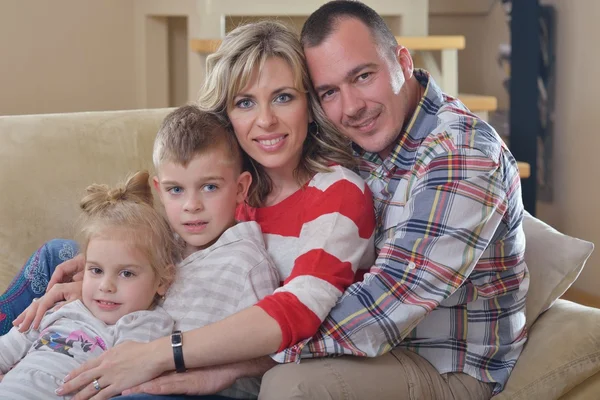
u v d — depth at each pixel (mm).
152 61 3555
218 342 1382
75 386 1409
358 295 1424
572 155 3281
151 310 1562
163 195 1582
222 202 1560
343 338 1400
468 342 1537
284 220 1604
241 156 1617
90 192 1651
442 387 1499
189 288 1543
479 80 3836
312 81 1584
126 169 1975
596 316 1551
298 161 1610
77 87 3475
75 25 3430
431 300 1409
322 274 1428
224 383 1436
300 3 2891
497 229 1497
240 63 1522
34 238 1874
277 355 1396
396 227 1523
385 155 1654
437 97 1601
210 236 1569
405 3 2971
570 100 3275
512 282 1541
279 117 1542
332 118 1599
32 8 3332
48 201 1894
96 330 1524
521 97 3275
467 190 1418
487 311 1534
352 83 1557
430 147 1509
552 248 1651
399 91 1588
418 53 2996
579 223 3260
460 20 3793
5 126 1917
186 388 1405
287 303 1394
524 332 1572
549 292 1617
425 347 1538
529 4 3227
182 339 1400
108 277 1538
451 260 1412
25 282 1754
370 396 1392
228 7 2836
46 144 1922
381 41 1564
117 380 1398
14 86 3348
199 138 1528
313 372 1374
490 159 1437
